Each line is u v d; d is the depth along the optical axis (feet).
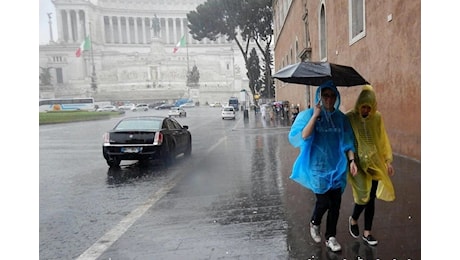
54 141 62.64
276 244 13.43
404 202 17.08
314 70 11.55
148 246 13.89
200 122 105.70
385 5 31.73
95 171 31.53
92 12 305.73
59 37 295.89
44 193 23.30
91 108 199.93
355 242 13.15
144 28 332.80
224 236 14.49
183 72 281.54
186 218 17.03
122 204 20.13
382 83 32.60
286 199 19.45
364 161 12.33
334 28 50.62
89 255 13.35
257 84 198.29
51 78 266.16
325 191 12.37
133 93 255.09
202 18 176.35
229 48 299.38
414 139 26.86
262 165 30.37
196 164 32.71
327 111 12.14
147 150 31.53
